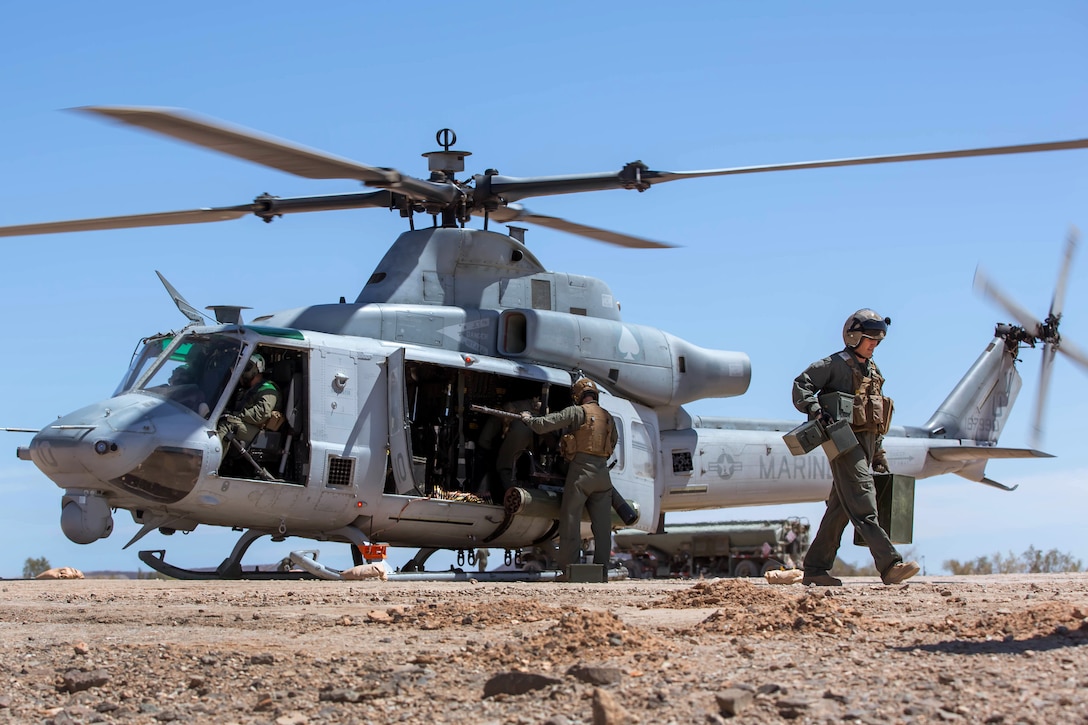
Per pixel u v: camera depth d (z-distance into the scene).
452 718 3.85
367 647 5.49
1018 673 3.98
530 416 13.09
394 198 13.94
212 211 12.95
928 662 4.32
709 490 16.44
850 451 9.66
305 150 10.92
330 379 12.48
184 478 11.55
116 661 5.15
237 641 5.82
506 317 14.15
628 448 14.82
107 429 11.37
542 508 13.61
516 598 8.27
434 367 13.56
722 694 3.60
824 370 9.72
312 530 12.72
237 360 11.93
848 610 6.07
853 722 3.38
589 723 3.57
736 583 8.09
